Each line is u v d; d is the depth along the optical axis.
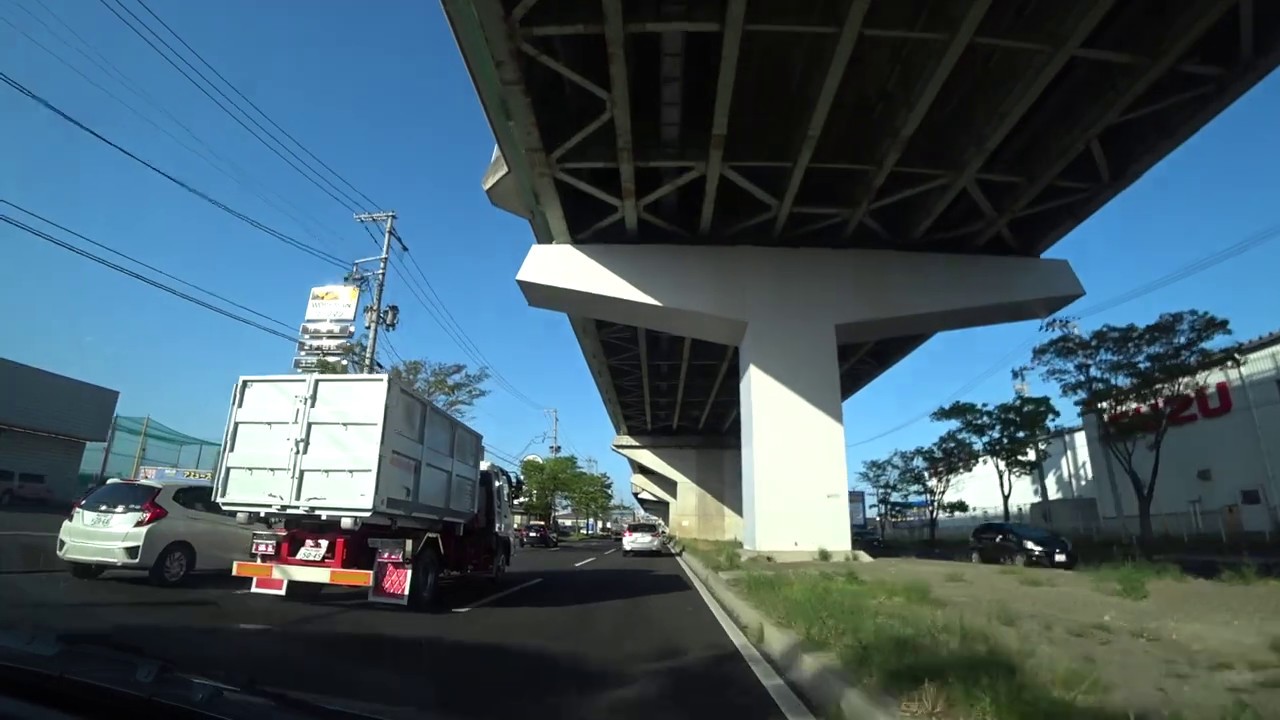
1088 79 16.77
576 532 92.69
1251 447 30.11
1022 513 47.56
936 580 14.82
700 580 18.45
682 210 22.11
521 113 16.06
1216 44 15.84
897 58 15.99
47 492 35.09
